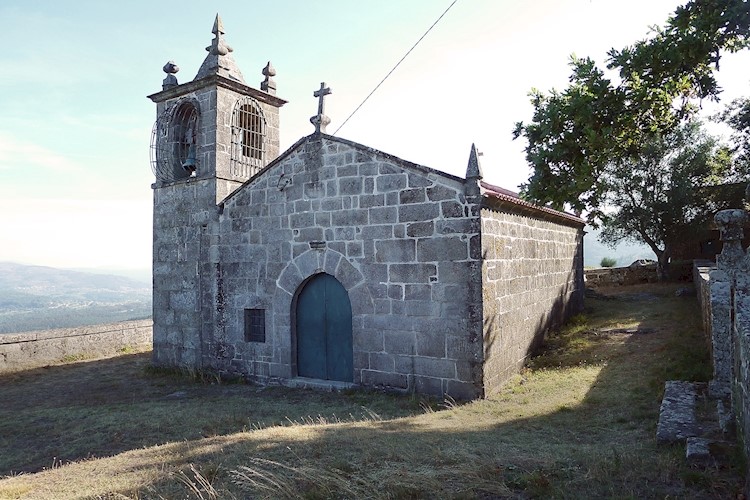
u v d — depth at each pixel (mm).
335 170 11352
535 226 13109
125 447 7832
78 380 13820
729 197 22250
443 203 9992
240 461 5750
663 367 9406
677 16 6246
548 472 4836
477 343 9578
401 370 10430
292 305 12008
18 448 8148
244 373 12656
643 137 7695
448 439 6406
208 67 13695
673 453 5164
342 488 4645
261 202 12461
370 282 10836
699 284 14633
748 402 4062
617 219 24609
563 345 12875
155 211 14555
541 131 6938
